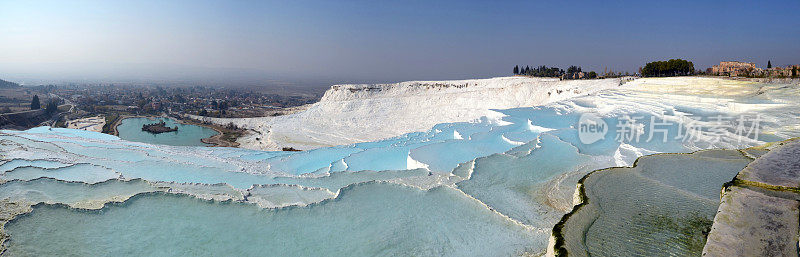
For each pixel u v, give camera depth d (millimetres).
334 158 24344
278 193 13000
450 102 72500
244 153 26594
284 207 11094
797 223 6691
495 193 12477
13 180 12406
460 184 13211
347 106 80875
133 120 98812
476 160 16375
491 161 16297
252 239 9422
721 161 12445
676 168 11742
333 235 9711
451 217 10727
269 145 59062
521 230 9922
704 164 12117
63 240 8922
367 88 97812
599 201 9227
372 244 9289
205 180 15719
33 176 14164
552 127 26172
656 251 7016
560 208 11266
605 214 8539
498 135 25422
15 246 8500
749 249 6141
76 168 15742
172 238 9312
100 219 9992
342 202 11672
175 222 10070
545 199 12039
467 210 11172
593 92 49344
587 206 8953
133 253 8633
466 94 72625
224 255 8703
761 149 13664
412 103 76938
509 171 14906
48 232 9180
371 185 12969
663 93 38625
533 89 64812
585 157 16953
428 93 92812
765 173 9070
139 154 20375
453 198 12047
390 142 29078
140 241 9117
